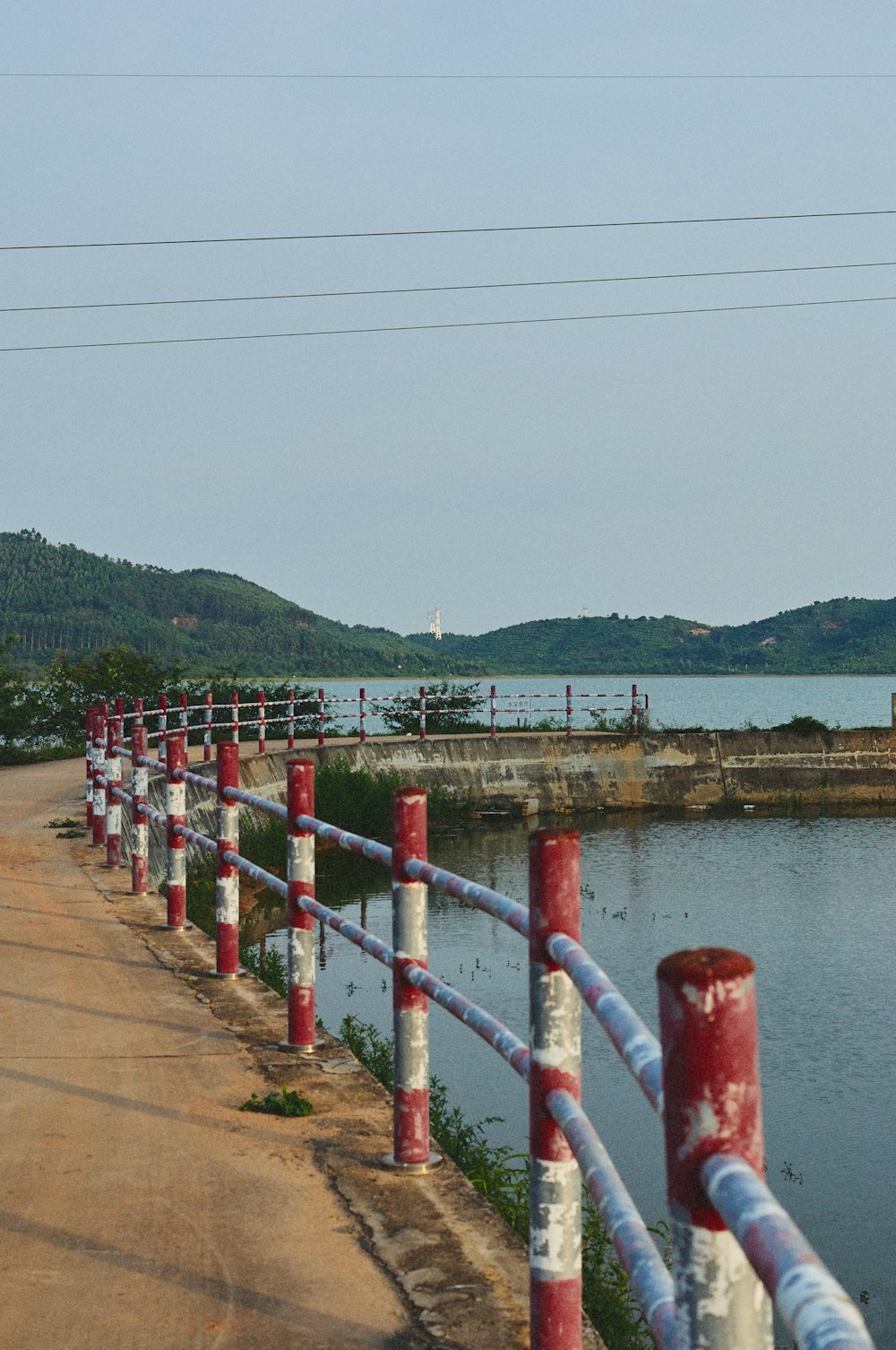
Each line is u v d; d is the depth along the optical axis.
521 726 34.06
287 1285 3.41
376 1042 9.64
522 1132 8.95
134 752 10.32
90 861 12.21
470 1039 11.59
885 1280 7.27
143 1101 5.02
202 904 13.88
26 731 29.64
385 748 27.58
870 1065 10.97
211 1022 6.28
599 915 17.23
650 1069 1.75
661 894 18.80
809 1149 9.19
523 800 28.17
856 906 17.72
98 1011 6.46
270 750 25.48
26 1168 4.28
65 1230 3.77
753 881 19.78
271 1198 4.02
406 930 4.26
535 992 2.71
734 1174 1.21
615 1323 4.81
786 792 29.83
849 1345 0.91
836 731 30.14
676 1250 1.32
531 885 2.74
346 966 14.15
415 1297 3.33
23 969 7.40
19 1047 5.79
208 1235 3.73
